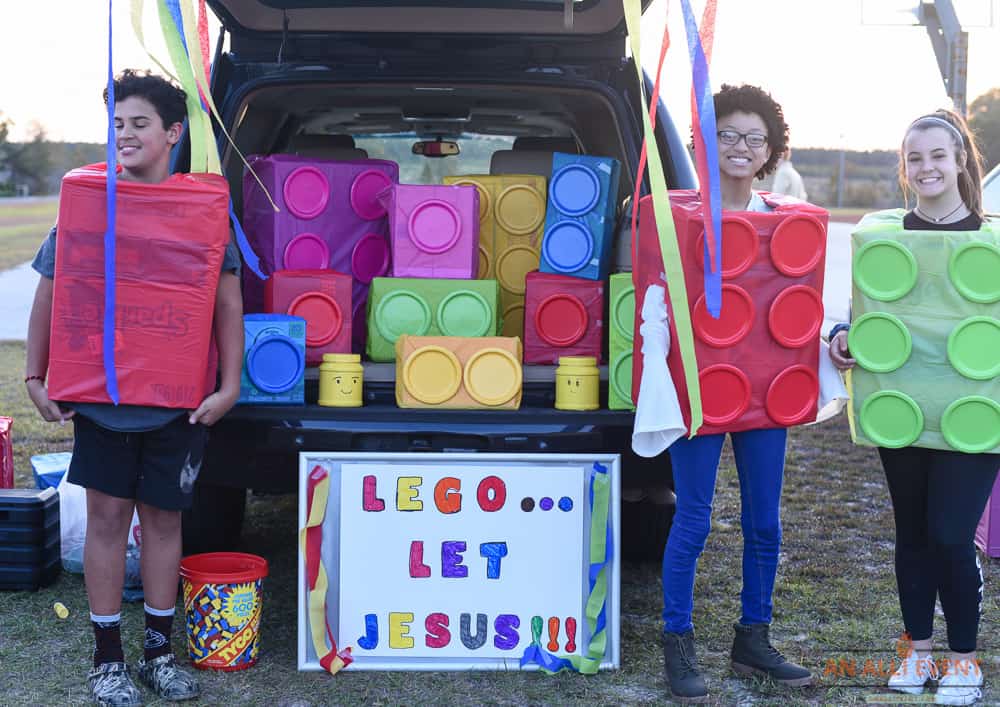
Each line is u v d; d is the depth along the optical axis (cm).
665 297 262
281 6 320
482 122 448
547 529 287
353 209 347
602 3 318
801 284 264
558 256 331
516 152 397
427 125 457
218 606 280
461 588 286
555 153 333
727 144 265
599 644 285
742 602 281
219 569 297
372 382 311
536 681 279
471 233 330
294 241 342
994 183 489
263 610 332
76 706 258
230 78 336
